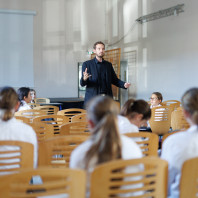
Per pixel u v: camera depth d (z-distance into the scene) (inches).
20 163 60.6
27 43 388.8
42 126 103.1
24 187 40.1
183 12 288.7
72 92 419.2
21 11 381.1
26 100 162.1
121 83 178.4
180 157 55.0
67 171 40.1
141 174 45.0
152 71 345.1
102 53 170.1
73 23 418.0
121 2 403.5
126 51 398.9
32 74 391.9
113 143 44.4
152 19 339.6
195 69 275.6
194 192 49.9
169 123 169.8
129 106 77.7
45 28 399.9
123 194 46.6
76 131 99.7
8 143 59.4
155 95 188.9
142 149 72.2
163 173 47.2
